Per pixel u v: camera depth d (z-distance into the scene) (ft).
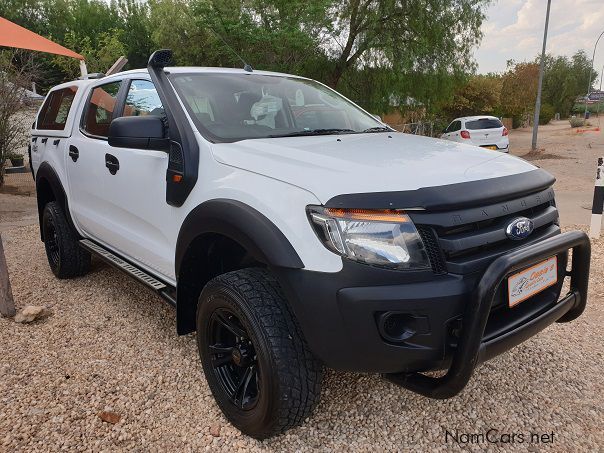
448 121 111.96
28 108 37.99
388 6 57.98
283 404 7.39
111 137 9.10
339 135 10.21
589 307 13.17
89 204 13.09
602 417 8.64
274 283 7.76
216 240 8.97
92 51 66.80
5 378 9.96
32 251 19.10
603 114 207.21
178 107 9.61
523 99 140.56
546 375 9.91
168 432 8.40
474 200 7.06
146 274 11.25
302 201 7.14
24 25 125.39
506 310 7.73
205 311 8.44
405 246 6.75
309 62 60.03
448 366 7.11
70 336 11.73
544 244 7.45
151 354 10.84
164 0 71.26
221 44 54.65
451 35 62.85
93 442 8.16
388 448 7.91
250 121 10.15
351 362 7.00
